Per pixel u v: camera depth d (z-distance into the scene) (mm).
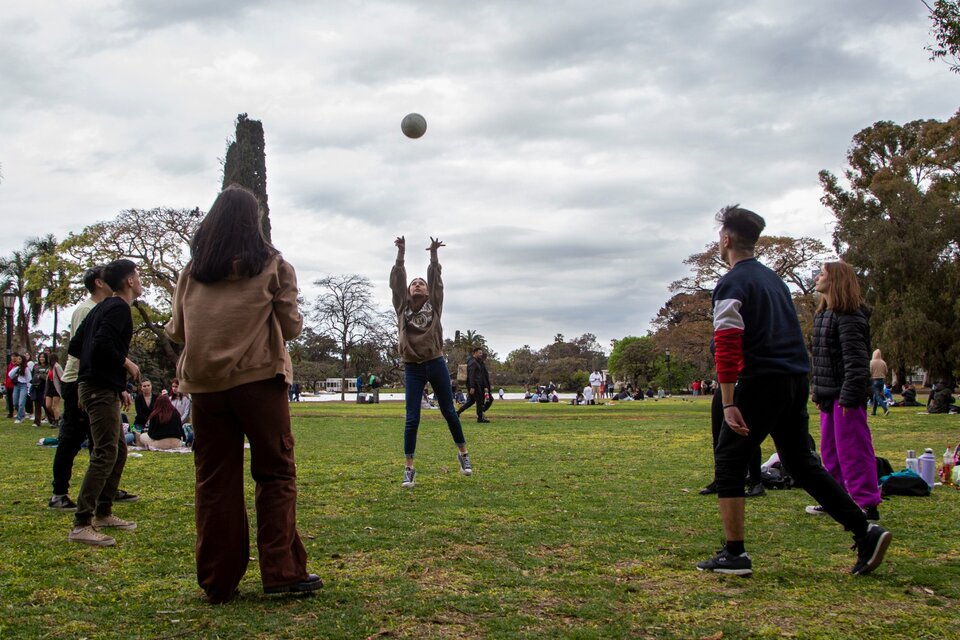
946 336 38250
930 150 45000
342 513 5906
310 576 3691
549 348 109062
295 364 57281
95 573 4145
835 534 5160
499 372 105375
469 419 20250
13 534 5188
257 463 3639
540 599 3641
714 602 3592
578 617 3379
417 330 7449
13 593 3742
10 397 19719
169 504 6438
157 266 39250
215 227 3605
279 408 3625
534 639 3074
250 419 3555
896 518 5727
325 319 48906
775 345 4082
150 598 3662
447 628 3209
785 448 4215
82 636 3111
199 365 3473
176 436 11320
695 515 5812
